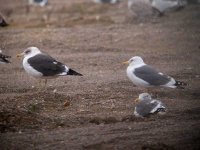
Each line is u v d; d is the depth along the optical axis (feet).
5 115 44.96
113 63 65.62
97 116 46.14
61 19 99.09
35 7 118.93
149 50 72.90
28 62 51.01
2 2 129.49
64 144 39.81
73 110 47.93
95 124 44.24
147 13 91.97
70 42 76.59
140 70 49.11
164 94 52.54
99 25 88.94
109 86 54.90
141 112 44.96
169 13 97.40
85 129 42.88
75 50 72.49
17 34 81.15
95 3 118.62
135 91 53.16
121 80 57.11
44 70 50.52
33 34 80.94
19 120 44.57
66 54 70.49
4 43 75.82
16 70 62.64
